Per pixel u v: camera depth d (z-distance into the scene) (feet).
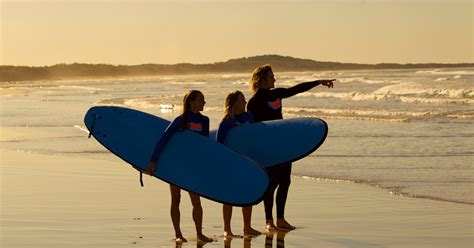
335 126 86.22
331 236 32.91
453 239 31.81
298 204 40.50
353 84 227.81
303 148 33.04
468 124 83.35
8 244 31.68
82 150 68.23
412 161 55.62
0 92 316.81
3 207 39.86
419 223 35.01
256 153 33.58
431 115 96.07
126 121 34.50
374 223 35.24
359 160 56.95
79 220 36.37
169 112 125.70
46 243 31.81
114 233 33.65
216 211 38.93
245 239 32.73
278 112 35.47
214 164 31.96
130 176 50.98
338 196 42.45
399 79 256.73
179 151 32.60
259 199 30.35
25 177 51.11
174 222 32.60
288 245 31.55
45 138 80.84
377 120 92.63
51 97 228.43
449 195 41.86
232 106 34.55
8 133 88.43
